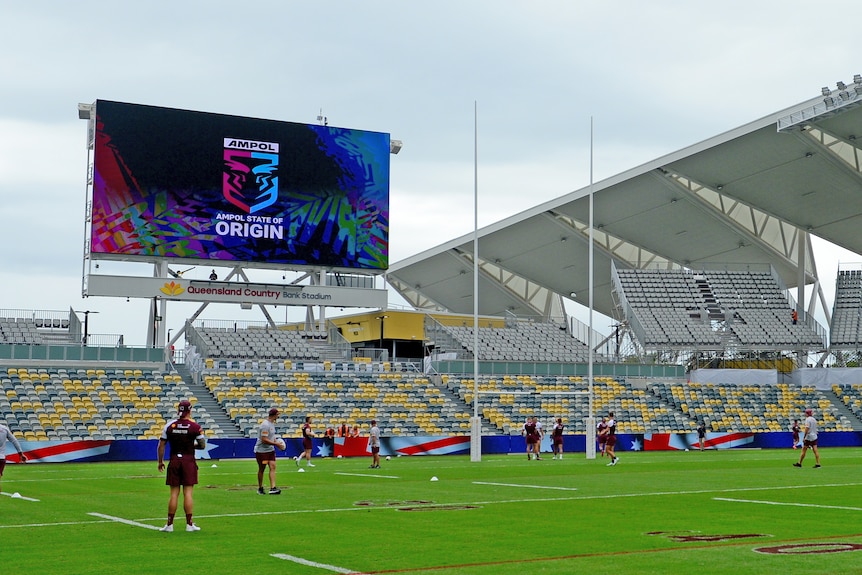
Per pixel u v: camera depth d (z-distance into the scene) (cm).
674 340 6581
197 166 4859
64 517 1802
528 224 7319
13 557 1326
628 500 2127
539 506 1992
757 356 6669
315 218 5084
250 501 2109
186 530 1585
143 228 4744
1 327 5047
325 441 4238
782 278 7525
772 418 5762
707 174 6191
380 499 2155
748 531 1582
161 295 4922
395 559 1306
